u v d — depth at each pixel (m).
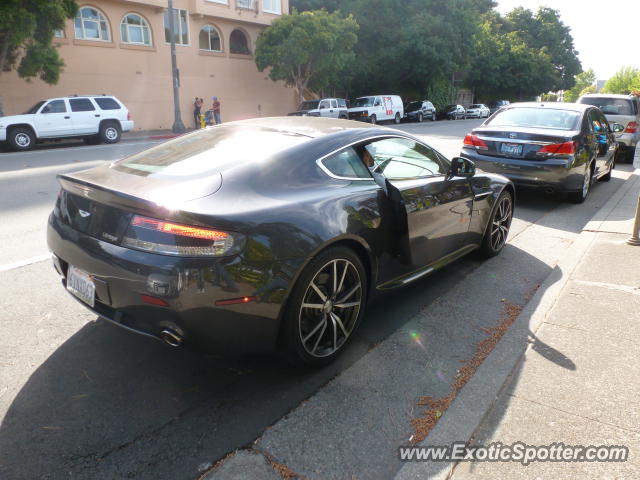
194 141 3.33
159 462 2.19
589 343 3.16
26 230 5.69
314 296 2.79
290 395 2.70
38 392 2.65
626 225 5.99
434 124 30.89
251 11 28.48
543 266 4.84
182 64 26.41
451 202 3.98
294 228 2.56
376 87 40.00
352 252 2.93
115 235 2.50
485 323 3.60
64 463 2.16
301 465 2.19
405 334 3.42
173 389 2.72
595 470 2.12
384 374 2.92
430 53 36.00
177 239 2.33
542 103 8.33
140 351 3.09
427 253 3.80
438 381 2.85
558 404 2.55
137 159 3.20
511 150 7.32
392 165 3.54
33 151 15.23
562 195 8.22
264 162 2.84
